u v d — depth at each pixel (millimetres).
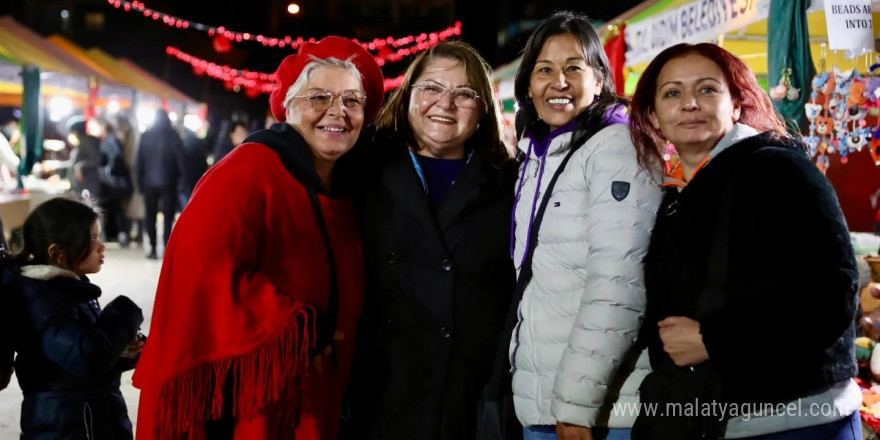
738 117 1920
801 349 1602
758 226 1646
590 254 1990
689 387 1745
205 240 2008
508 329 2273
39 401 2326
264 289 2047
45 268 2354
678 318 1761
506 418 2348
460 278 2400
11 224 7012
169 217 9875
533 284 2189
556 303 2100
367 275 2447
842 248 1606
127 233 11039
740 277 1653
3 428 3736
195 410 2002
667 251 1843
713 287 1688
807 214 1608
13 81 9359
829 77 3787
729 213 1698
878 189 6109
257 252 2109
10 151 7676
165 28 25516
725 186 1728
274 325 2006
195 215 2037
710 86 1843
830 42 3309
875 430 3006
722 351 1651
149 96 13320
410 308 2391
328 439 2250
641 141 1979
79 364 2264
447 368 2379
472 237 2410
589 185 2057
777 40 3834
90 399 2377
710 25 4641
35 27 24156
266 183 2115
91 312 2457
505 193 2473
